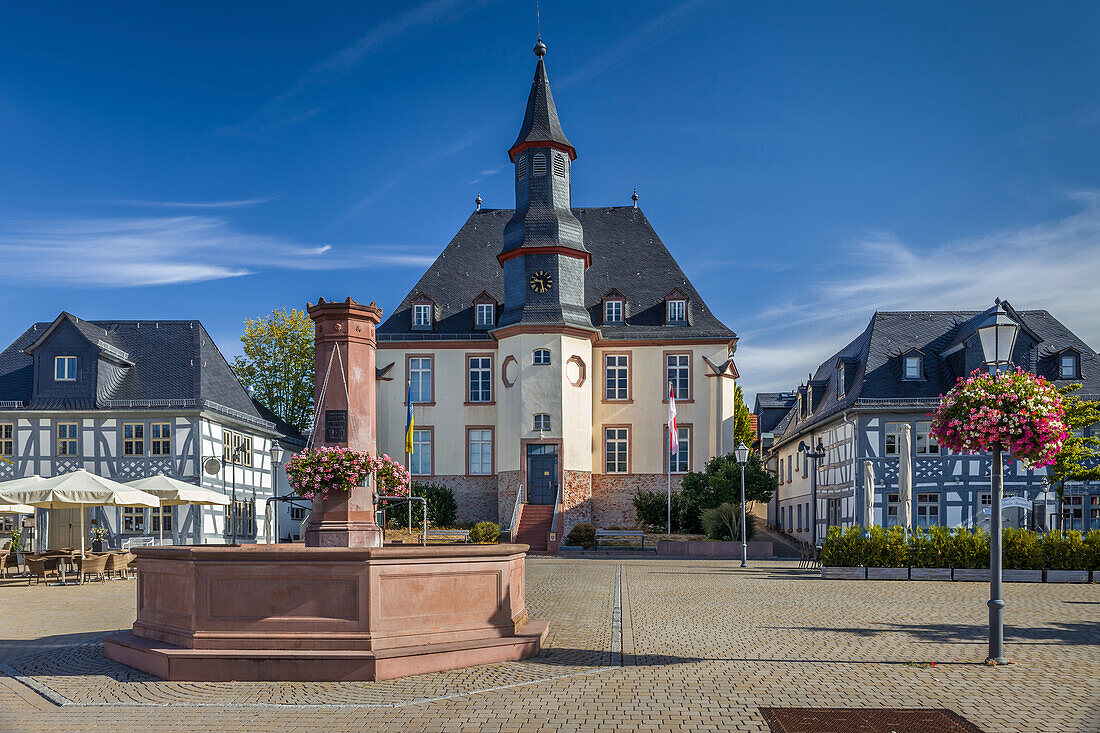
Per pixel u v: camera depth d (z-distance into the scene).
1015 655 10.73
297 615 9.96
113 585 21.98
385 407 39.66
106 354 32.31
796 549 36.16
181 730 7.68
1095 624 13.38
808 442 42.00
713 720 7.72
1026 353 34.72
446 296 41.72
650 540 35.47
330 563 9.94
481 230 44.34
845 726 7.52
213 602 10.11
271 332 47.41
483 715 8.00
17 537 30.00
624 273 42.16
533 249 37.56
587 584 20.31
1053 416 10.80
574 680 9.45
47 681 9.85
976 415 10.79
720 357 39.19
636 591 18.67
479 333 39.94
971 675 9.55
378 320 13.30
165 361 33.81
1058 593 18.22
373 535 12.62
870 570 21.72
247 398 37.41
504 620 11.12
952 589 19.08
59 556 22.11
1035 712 7.95
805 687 8.99
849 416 34.62
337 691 9.12
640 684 9.20
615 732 7.37
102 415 31.84
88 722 8.01
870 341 35.84
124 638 11.19
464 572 10.75
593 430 39.25
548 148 38.56
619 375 39.62
